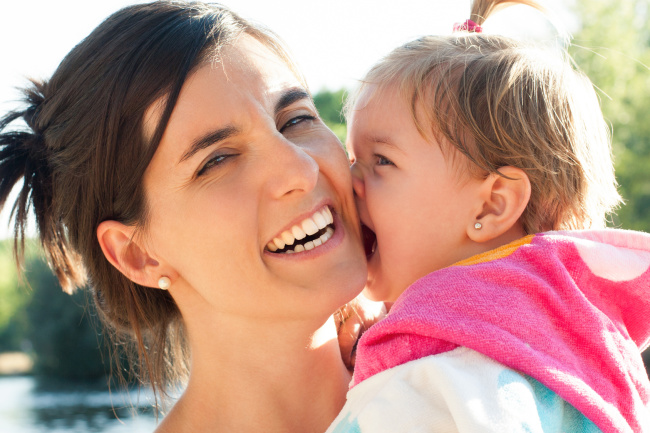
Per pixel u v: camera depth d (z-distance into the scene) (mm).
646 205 19453
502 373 1551
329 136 2113
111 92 2021
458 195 2053
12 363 33062
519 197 2012
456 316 1675
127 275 2170
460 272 1783
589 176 2096
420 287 1815
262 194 1922
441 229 2076
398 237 2125
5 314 37844
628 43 20922
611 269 1831
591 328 1717
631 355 1786
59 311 25734
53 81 2242
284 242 1970
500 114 2018
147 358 2371
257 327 1985
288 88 2076
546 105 2053
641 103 20531
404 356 1699
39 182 2410
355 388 1767
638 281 1837
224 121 1902
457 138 2039
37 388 24234
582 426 1617
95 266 2301
